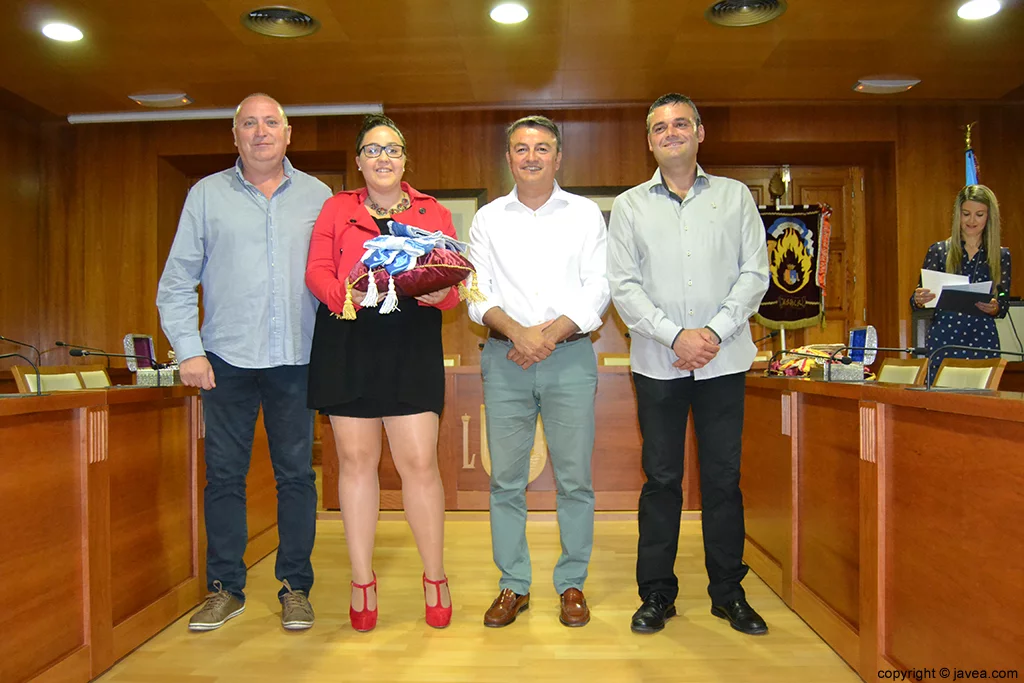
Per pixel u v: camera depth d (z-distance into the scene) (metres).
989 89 5.16
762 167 6.04
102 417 1.89
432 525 2.13
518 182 2.12
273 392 2.21
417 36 4.29
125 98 5.28
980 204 3.00
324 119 5.65
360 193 2.12
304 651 2.00
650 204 2.15
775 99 5.36
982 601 1.34
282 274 2.18
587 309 2.06
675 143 2.05
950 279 2.64
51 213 5.77
